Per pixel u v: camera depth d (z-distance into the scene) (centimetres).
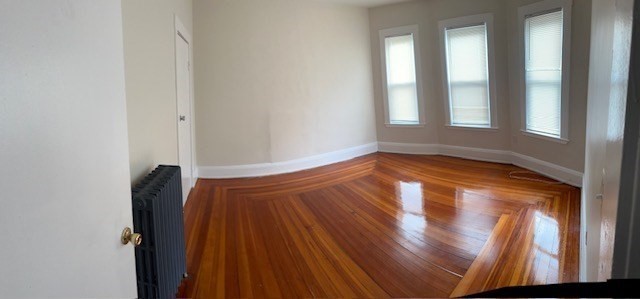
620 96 50
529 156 475
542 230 294
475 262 248
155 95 268
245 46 496
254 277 240
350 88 607
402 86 620
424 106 602
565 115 403
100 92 92
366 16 621
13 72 61
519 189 401
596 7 208
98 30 92
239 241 298
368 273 240
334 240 294
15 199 60
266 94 515
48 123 70
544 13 422
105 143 94
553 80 421
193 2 467
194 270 251
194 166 475
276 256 270
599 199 110
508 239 281
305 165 555
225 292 223
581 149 389
